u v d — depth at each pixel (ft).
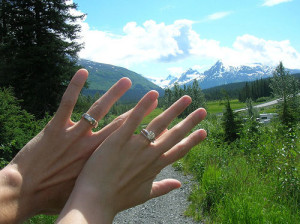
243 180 16.92
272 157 18.75
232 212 12.82
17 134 21.68
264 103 361.30
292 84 94.89
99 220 1.70
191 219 15.76
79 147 2.07
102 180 1.86
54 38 65.36
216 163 23.41
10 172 1.92
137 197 1.98
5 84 58.90
